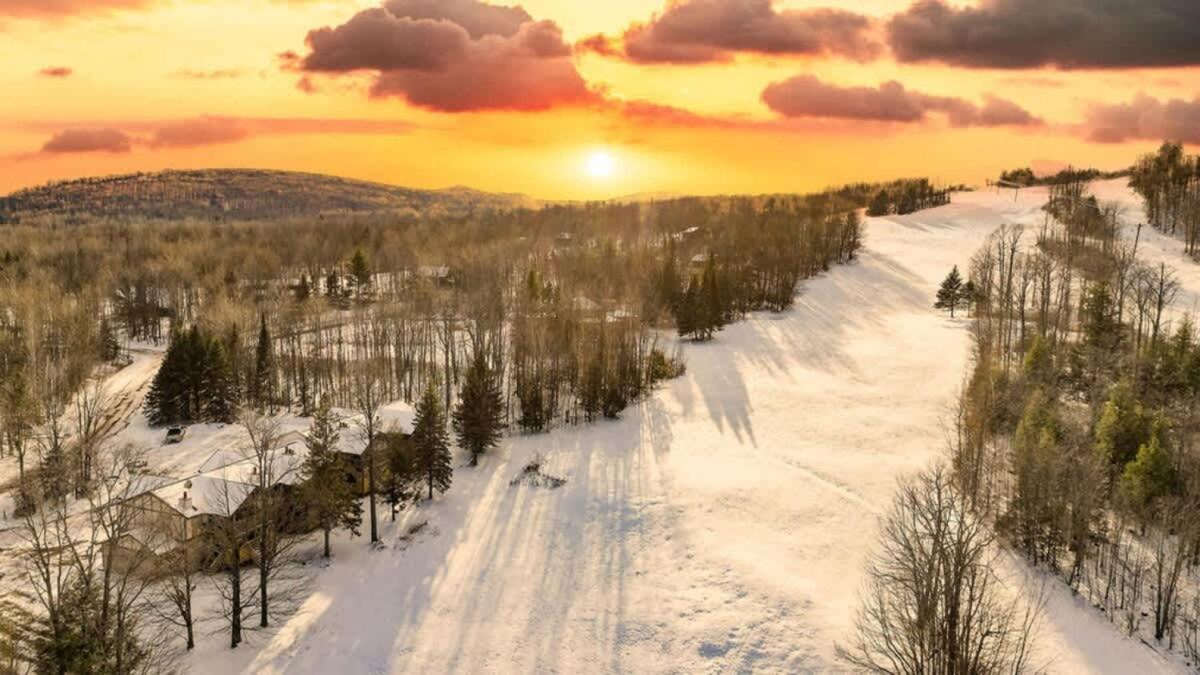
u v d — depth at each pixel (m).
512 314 117.38
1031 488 52.81
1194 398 65.75
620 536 63.31
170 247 182.25
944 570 37.94
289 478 65.19
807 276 159.12
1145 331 91.75
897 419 83.06
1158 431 57.12
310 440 64.19
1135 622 45.75
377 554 62.88
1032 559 52.22
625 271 139.62
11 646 45.84
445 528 66.50
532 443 85.88
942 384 93.12
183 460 83.44
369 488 72.75
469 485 75.19
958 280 132.12
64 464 71.75
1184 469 54.19
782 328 126.75
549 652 50.16
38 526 64.75
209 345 98.94
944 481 63.03
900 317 131.50
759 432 82.88
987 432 64.44
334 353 124.56
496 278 130.50
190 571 54.00
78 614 39.44
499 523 67.06
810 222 177.50
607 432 87.88
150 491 59.50
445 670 48.81
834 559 56.84
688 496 68.62
